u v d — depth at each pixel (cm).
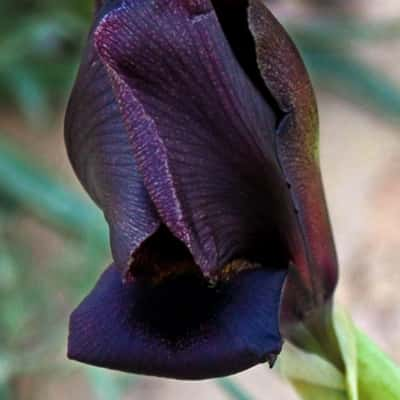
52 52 79
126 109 34
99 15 35
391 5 91
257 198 35
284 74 35
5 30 77
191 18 34
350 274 72
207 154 34
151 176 34
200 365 34
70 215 70
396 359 68
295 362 38
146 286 35
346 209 76
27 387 66
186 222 34
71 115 36
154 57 34
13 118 80
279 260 36
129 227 34
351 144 80
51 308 67
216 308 35
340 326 38
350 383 38
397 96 83
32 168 71
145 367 35
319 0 89
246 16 35
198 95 34
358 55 88
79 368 64
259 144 35
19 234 71
